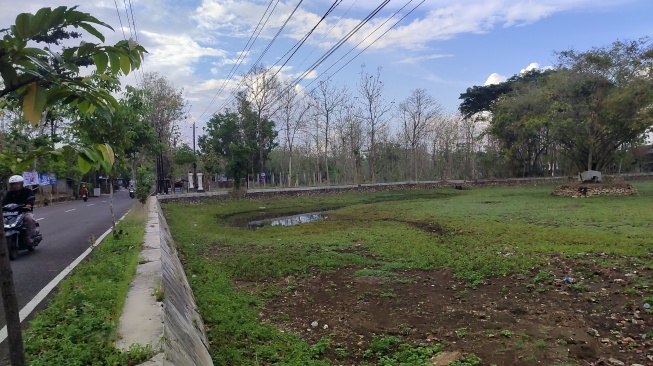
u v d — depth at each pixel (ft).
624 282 25.40
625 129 89.92
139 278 16.55
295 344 18.06
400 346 17.84
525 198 85.25
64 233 39.34
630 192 84.64
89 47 5.08
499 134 129.18
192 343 13.69
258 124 136.87
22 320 15.25
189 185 109.91
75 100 5.44
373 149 147.64
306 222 62.49
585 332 19.02
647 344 17.63
